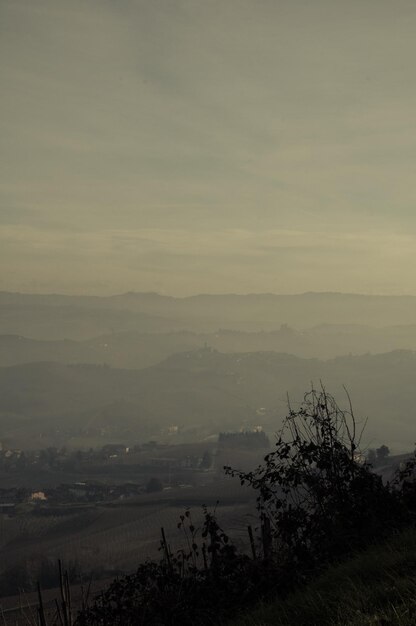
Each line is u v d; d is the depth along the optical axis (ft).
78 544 460.14
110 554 395.96
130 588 40.63
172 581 39.70
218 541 40.47
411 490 42.63
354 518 40.78
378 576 29.30
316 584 32.30
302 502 42.83
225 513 384.68
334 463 43.27
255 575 37.47
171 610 38.06
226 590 37.88
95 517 567.59
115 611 39.70
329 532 40.19
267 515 42.65
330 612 26.37
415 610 22.67
